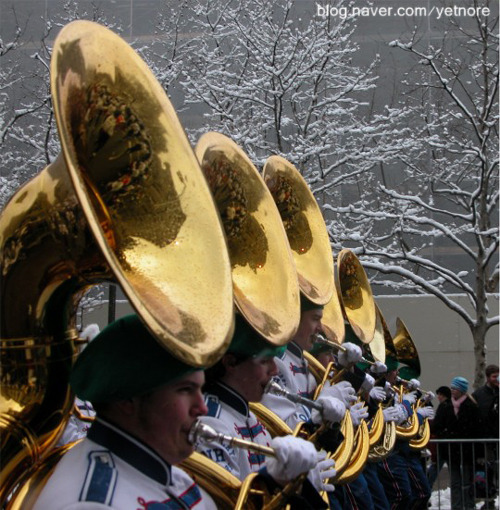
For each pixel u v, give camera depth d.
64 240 2.79
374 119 15.45
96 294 14.80
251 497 3.32
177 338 2.39
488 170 14.88
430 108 16.92
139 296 2.34
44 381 2.95
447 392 11.52
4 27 15.08
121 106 2.88
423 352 17.94
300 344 5.43
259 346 4.01
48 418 2.96
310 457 3.21
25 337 2.93
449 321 17.91
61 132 2.48
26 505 2.73
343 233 14.85
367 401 6.72
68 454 2.79
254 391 4.11
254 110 14.92
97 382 2.75
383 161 14.99
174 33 15.09
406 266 18.89
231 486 3.35
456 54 17.44
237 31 14.82
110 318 8.54
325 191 15.45
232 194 4.13
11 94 14.84
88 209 2.36
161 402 2.77
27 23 13.99
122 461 2.75
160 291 2.63
